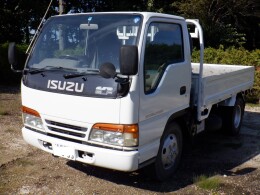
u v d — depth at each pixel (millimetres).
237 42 18672
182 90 5145
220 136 7570
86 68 4453
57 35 4918
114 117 4164
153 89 4516
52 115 4594
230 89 7020
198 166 5801
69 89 4402
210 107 6090
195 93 5582
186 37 5277
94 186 4926
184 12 18234
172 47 4949
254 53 12227
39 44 5008
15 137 6844
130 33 4391
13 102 10070
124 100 4102
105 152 4242
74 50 4695
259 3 18094
